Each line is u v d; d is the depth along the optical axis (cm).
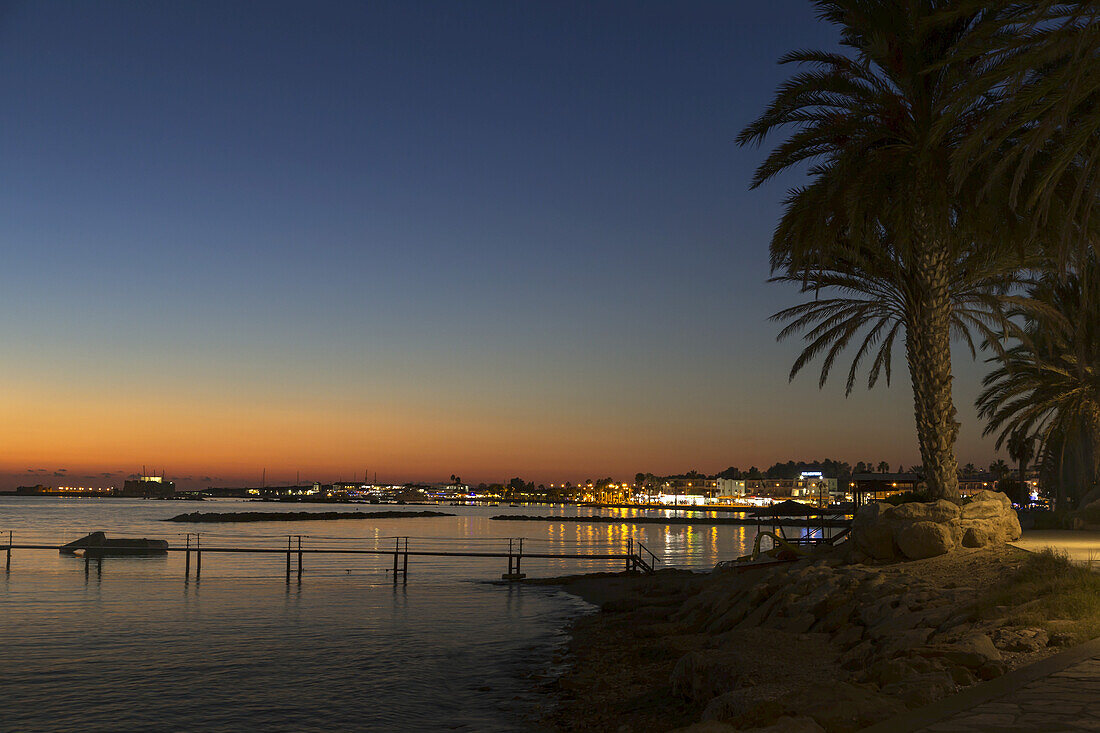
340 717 1866
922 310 2498
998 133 2164
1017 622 1323
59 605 3847
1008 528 2359
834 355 3053
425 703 1992
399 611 3722
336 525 16050
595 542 10200
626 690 1953
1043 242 2325
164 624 3266
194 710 1939
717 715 1266
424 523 18325
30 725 1820
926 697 962
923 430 2505
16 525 13338
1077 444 4809
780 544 3662
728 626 2395
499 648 2758
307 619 3434
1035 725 748
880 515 2391
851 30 2533
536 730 1719
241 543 8788
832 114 2427
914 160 2247
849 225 2378
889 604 1769
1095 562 1872
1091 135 1847
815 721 912
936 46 2323
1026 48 1812
